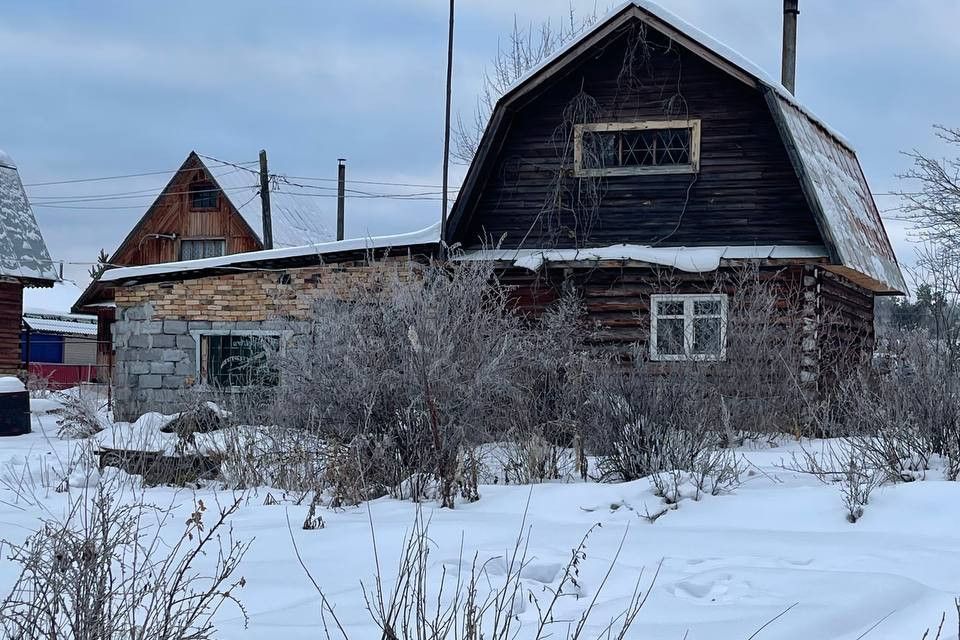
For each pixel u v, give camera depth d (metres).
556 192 17.25
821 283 16.23
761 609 5.14
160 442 11.41
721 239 16.72
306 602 5.43
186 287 18.25
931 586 5.86
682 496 8.36
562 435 10.60
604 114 17.27
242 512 8.54
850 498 7.87
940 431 9.14
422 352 9.11
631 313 16.58
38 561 4.57
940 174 23.53
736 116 16.84
